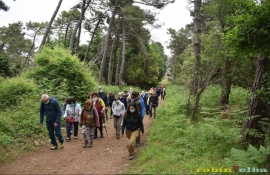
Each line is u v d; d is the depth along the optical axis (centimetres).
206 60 958
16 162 627
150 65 4262
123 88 2984
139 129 701
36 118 943
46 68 1450
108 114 1503
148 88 4450
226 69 905
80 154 711
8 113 962
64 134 948
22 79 1231
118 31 3183
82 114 786
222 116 834
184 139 719
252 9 442
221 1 807
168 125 951
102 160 657
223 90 948
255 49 473
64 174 557
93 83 1588
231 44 496
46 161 645
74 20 3070
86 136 784
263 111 577
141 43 2975
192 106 1080
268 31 429
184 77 1082
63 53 1548
